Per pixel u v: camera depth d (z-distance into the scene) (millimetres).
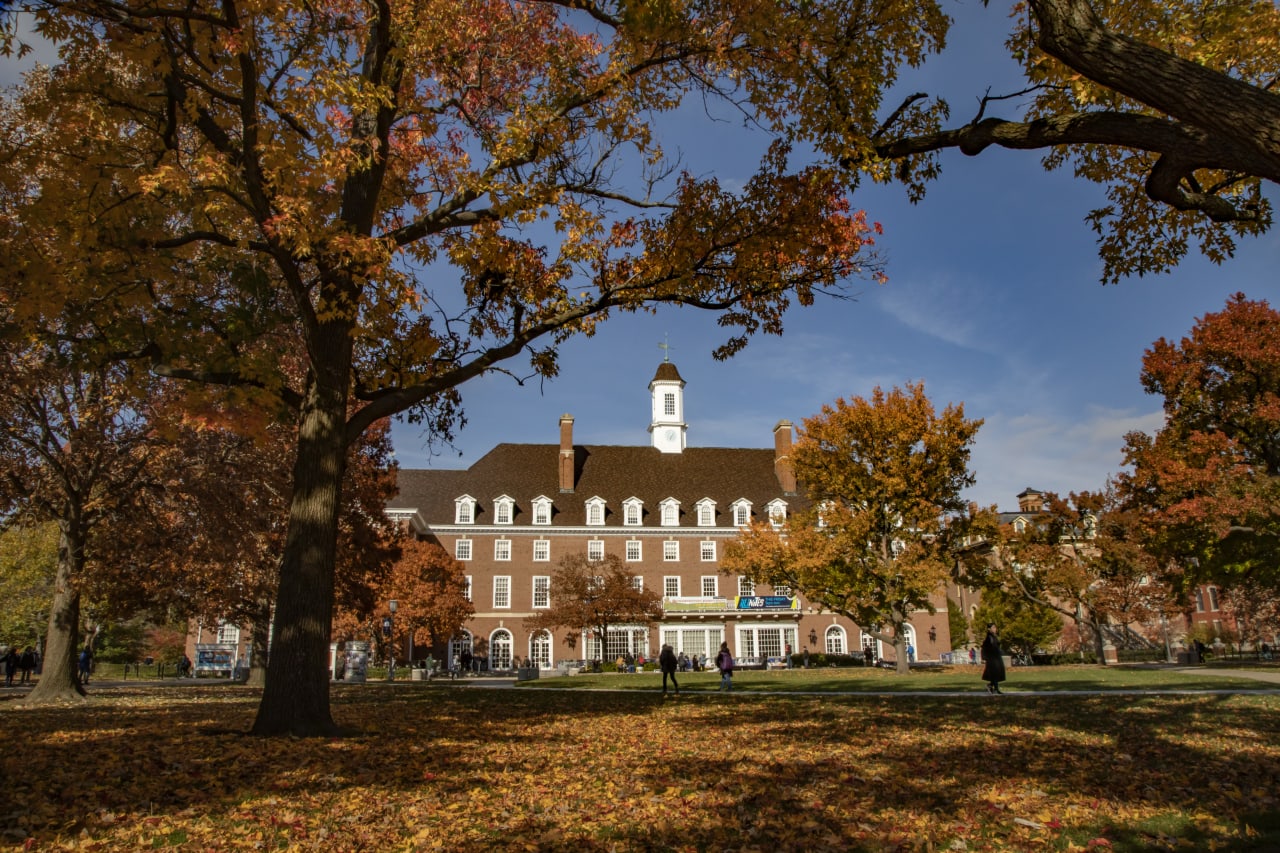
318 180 10930
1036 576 46812
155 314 11516
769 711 16594
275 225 10133
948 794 7660
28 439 20703
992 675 20984
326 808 6863
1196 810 7012
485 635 61312
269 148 10367
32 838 5730
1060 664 50938
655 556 65250
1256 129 5172
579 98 12484
